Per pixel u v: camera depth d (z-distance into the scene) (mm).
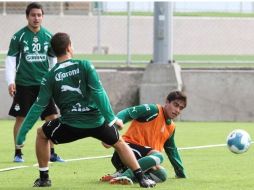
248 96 44469
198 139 35656
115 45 70562
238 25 69000
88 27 68562
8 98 44812
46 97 20672
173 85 43625
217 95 44469
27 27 28156
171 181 22844
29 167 26219
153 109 22188
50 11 68750
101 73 44812
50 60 28172
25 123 20812
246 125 42594
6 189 21406
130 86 44781
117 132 20656
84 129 20391
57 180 23078
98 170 25562
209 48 68875
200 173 24797
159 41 43938
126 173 21781
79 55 65812
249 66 49875
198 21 68938
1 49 59875
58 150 31375
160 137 22422
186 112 44531
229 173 24891
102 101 20016
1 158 28719
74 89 20328
